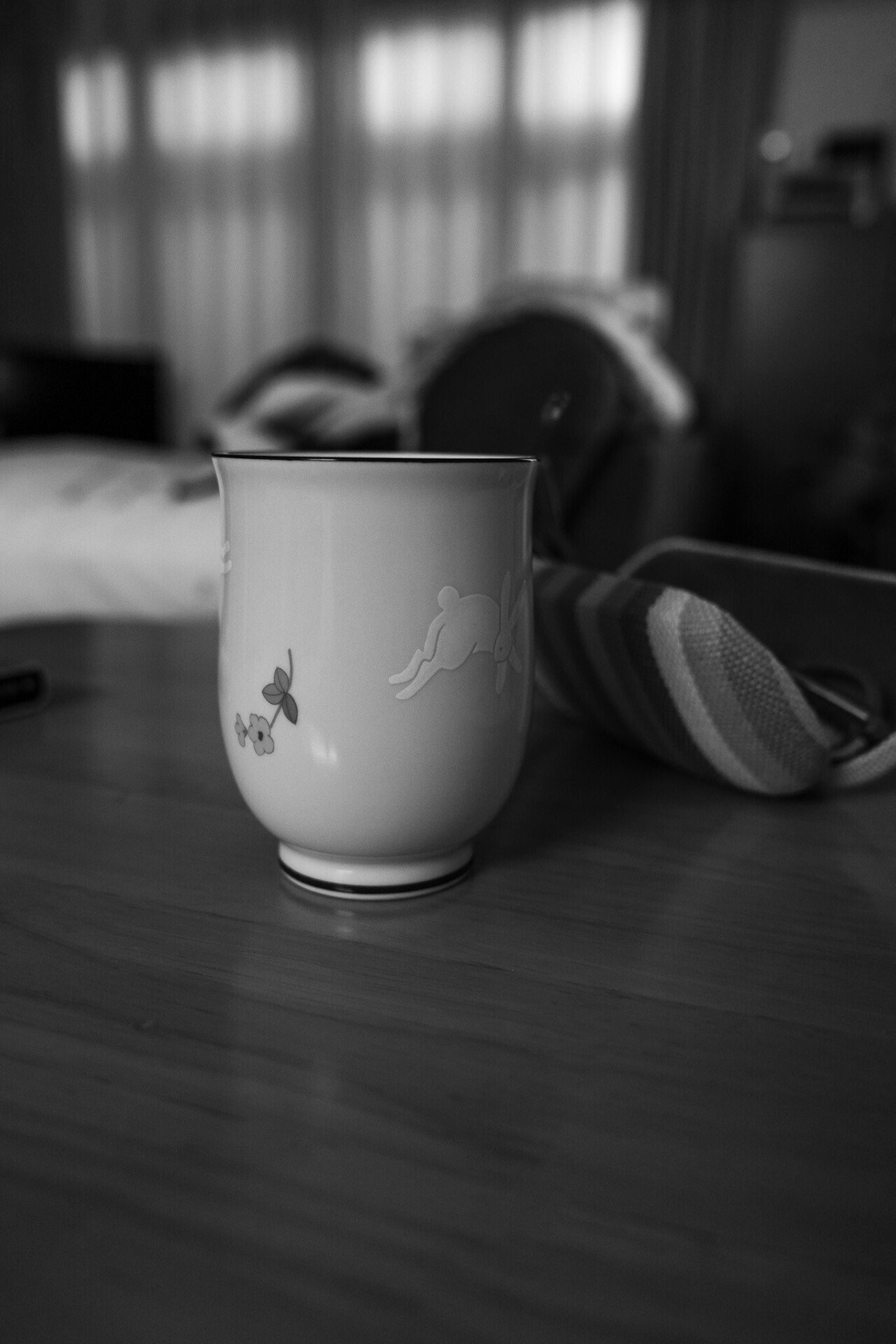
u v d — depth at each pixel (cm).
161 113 322
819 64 261
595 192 282
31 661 53
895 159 255
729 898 30
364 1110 21
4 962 26
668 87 266
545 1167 20
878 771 34
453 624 27
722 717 33
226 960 26
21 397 279
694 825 34
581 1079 22
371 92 299
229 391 330
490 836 33
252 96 310
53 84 328
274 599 27
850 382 231
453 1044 23
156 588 119
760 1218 19
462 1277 18
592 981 26
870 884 31
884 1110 22
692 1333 17
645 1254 19
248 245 320
